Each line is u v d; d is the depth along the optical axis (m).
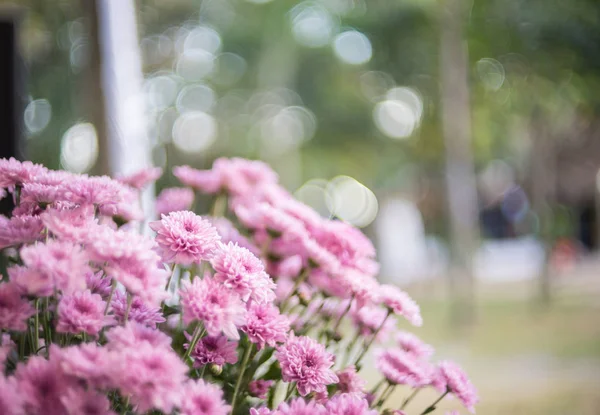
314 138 21.88
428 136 17.75
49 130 10.34
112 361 1.15
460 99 13.40
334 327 1.96
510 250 30.72
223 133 21.88
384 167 22.33
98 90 3.82
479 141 15.70
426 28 15.48
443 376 1.83
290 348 1.55
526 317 13.04
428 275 26.14
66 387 1.17
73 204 1.54
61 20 8.87
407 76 16.39
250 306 1.56
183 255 1.41
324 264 1.81
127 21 3.94
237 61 22.09
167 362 1.18
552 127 17.16
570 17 12.45
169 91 19.66
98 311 1.31
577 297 15.81
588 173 26.31
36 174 1.56
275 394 1.77
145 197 2.82
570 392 6.80
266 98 22.05
